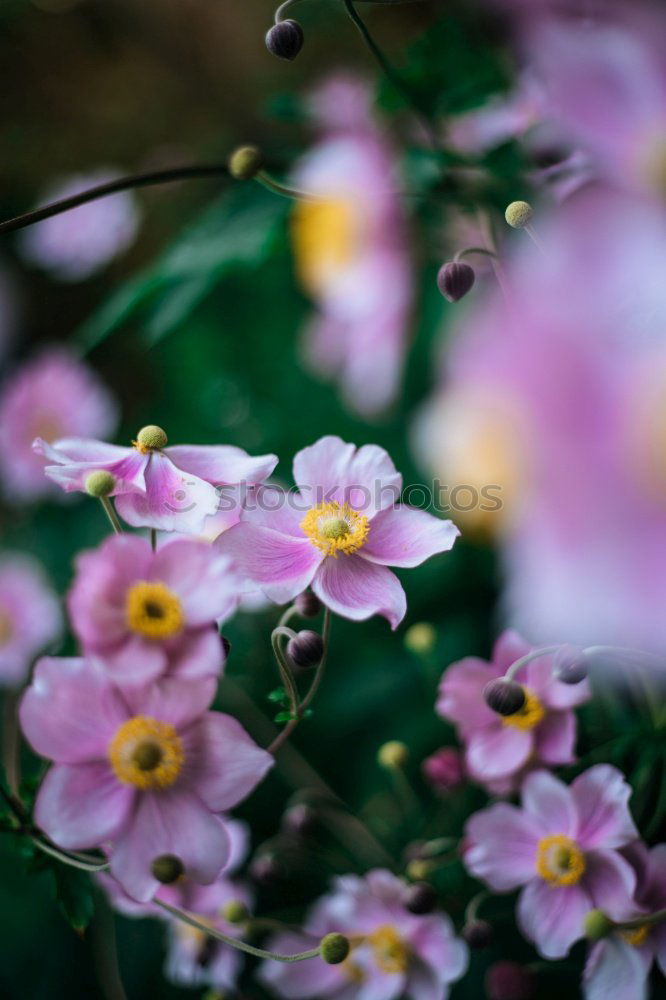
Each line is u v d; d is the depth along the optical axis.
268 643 0.74
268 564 0.56
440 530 0.57
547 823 0.60
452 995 0.68
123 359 1.10
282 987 0.65
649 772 0.61
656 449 0.46
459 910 0.65
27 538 0.95
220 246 0.73
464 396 0.46
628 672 0.62
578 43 0.52
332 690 0.76
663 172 0.52
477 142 0.69
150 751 0.55
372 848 0.69
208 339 0.94
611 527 0.46
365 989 0.63
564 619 0.46
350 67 0.99
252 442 0.89
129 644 0.54
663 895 0.59
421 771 0.73
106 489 0.56
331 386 0.87
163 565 0.55
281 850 0.68
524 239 0.64
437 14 0.73
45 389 0.90
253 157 0.63
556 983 0.65
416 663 0.75
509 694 0.58
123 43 1.20
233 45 1.17
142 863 0.55
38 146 1.19
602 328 0.47
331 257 0.74
